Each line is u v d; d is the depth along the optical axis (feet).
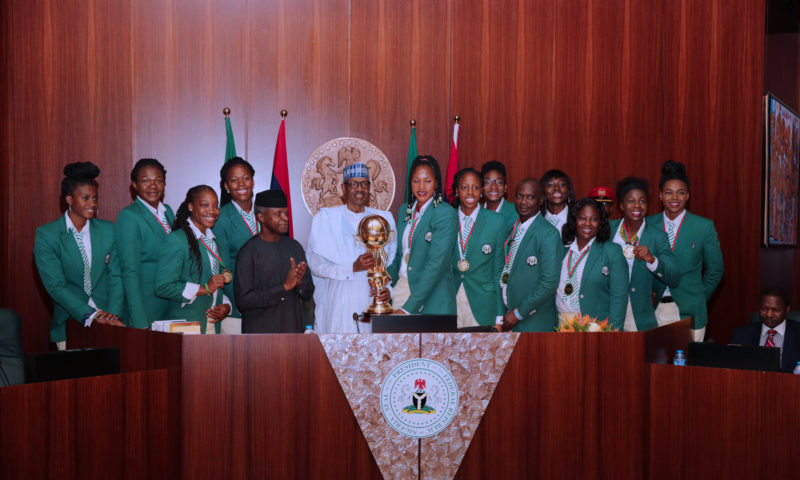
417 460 11.30
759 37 21.11
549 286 14.40
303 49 20.44
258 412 11.14
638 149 21.24
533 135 21.08
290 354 11.21
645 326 15.35
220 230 16.89
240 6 20.20
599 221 14.78
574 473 11.53
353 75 20.59
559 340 11.55
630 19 21.29
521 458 11.48
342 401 11.27
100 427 10.37
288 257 14.38
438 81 20.86
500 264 15.43
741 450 10.95
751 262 21.01
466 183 15.17
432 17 20.88
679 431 11.39
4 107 18.62
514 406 11.49
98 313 14.14
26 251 18.81
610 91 21.22
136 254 14.93
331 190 19.49
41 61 19.04
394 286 15.37
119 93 19.48
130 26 19.58
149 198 15.48
